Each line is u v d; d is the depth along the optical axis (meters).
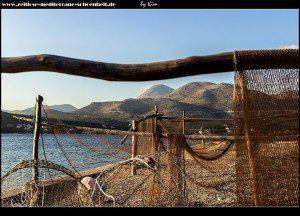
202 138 4.69
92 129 5.68
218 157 5.79
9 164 12.68
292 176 2.12
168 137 4.66
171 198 3.75
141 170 5.89
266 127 2.17
